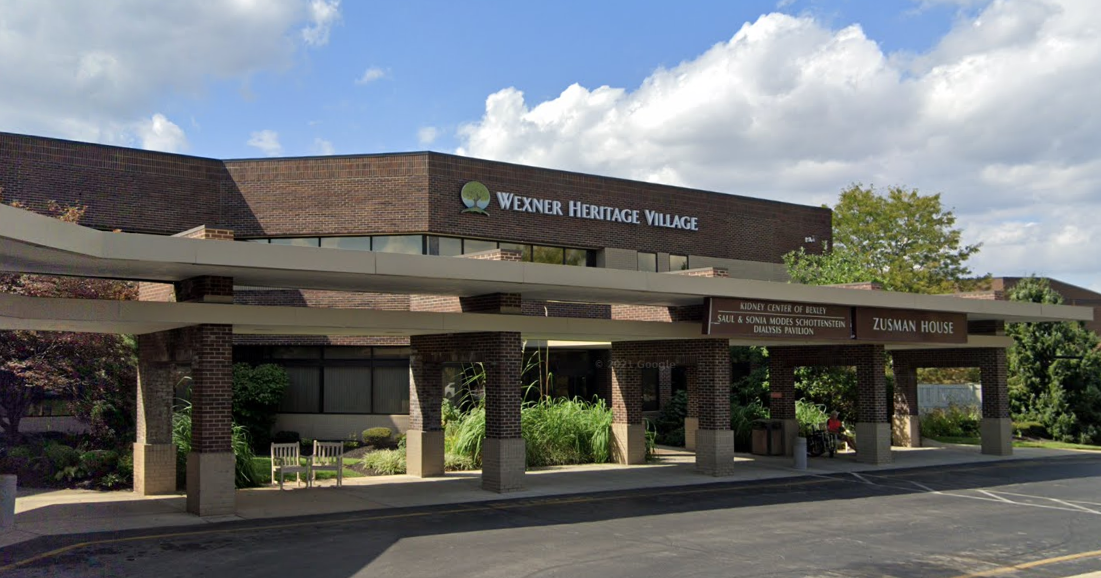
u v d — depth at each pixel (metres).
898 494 22.17
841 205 60.06
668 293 22.52
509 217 34.25
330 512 18.47
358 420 34.19
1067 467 29.00
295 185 32.53
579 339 26.42
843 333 26.64
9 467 21.73
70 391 23.19
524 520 17.75
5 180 28.19
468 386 32.12
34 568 13.06
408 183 32.47
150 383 20.75
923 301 28.16
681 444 35.50
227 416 18.12
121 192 30.02
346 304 32.22
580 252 36.88
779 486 23.55
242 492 21.41
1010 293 43.22
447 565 13.58
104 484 21.22
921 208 57.78
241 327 19.27
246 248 16.50
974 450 34.81
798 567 13.66
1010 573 13.39
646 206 38.41
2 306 15.65
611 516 18.34
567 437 28.70
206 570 13.05
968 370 51.31
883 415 29.42
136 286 23.91
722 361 25.67
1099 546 15.53
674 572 13.24
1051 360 41.00
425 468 24.64
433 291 22.06
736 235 41.69
